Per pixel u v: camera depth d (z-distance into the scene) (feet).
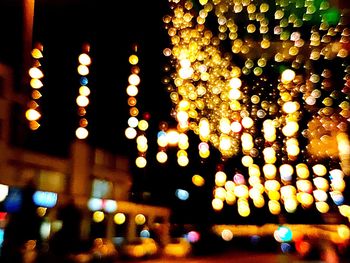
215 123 20.53
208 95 20.22
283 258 16.72
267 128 18.95
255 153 19.03
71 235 17.44
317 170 18.49
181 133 19.93
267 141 20.27
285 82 18.83
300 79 19.67
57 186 21.53
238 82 18.70
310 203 17.99
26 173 20.12
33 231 16.37
